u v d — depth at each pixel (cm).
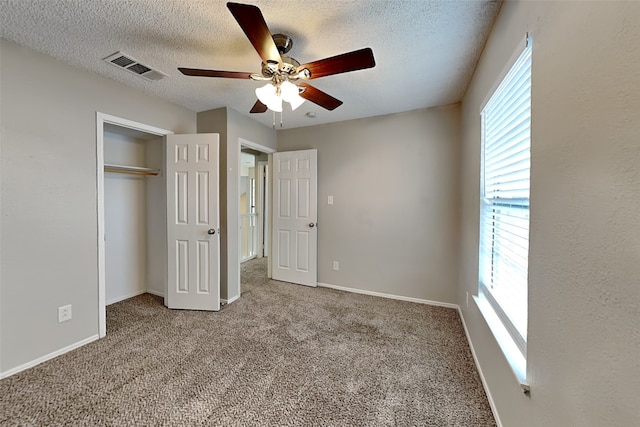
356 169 340
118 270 313
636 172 52
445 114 293
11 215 175
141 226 337
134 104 246
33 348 185
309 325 250
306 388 165
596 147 64
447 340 223
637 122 51
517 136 128
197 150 279
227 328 242
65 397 155
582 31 69
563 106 79
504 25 136
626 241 54
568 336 75
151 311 279
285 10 146
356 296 329
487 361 159
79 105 208
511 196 138
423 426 138
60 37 170
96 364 187
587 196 67
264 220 550
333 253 358
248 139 332
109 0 138
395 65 204
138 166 329
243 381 171
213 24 158
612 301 58
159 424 137
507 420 123
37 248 187
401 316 271
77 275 208
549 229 87
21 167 179
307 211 365
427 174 304
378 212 330
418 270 311
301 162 367
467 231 237
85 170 212
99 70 212
